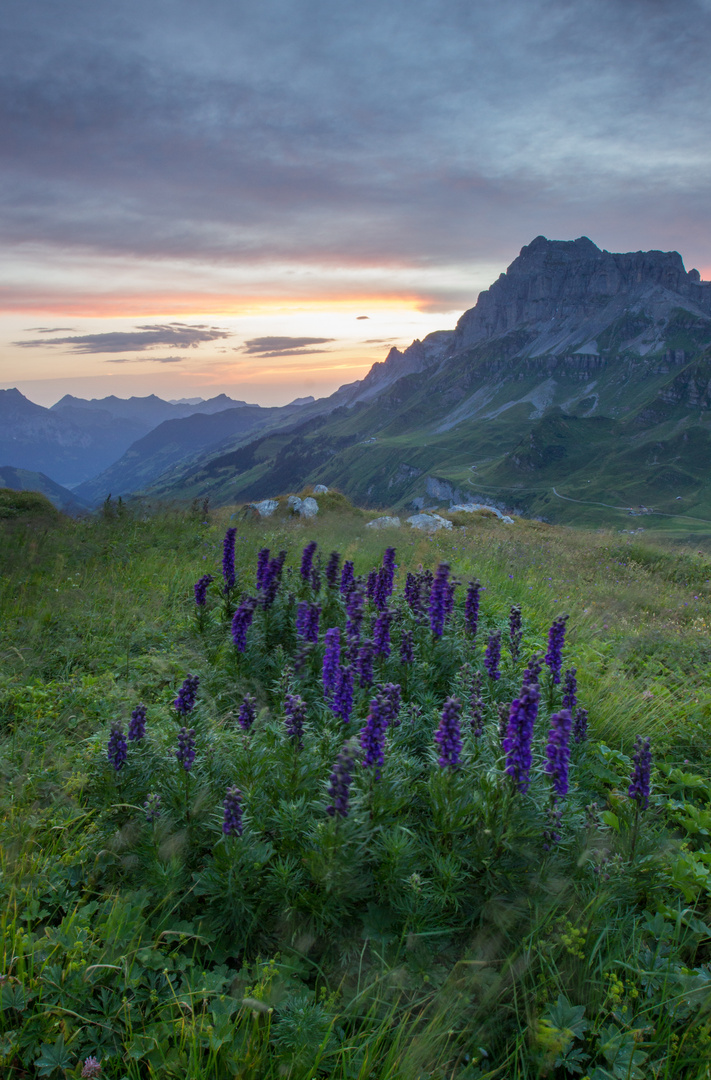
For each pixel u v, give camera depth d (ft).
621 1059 9.18
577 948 10.42
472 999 10.14
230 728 16.43
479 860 11.66
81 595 27.50
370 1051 8.75
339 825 10.80
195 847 12.17
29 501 50.37
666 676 24.68
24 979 9.46
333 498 76.79
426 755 15.24
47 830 12.47
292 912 11.00
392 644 20.67
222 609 23.94
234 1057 8.64
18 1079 8.62
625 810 13.75
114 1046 9.00
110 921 10.42
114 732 13.07
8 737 16.29
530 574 42.19
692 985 10.19
